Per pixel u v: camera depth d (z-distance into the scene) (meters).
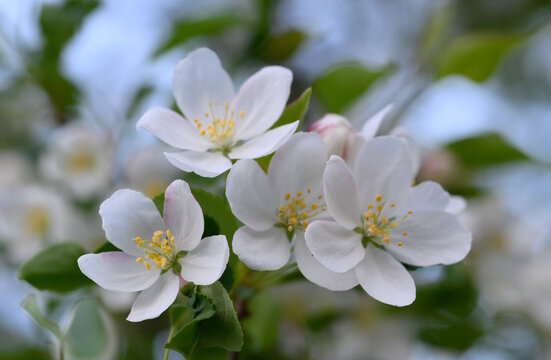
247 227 0.35
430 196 0.36
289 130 0.35
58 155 0.49
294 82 0.50
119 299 0.43
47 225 0.48
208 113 0.37
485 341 0.45
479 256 0.47
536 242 0.47
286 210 0.35
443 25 0.50
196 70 0.38
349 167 0.36
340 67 0.46
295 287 0.45
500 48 0.47
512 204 0.49
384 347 0.45
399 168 0.36
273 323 0.42
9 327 0.47
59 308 0.42
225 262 0.34
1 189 0.49
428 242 0.36
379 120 0.37
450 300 0.43
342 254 0.35
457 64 0.47
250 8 0.50
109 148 0.49
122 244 0.35
